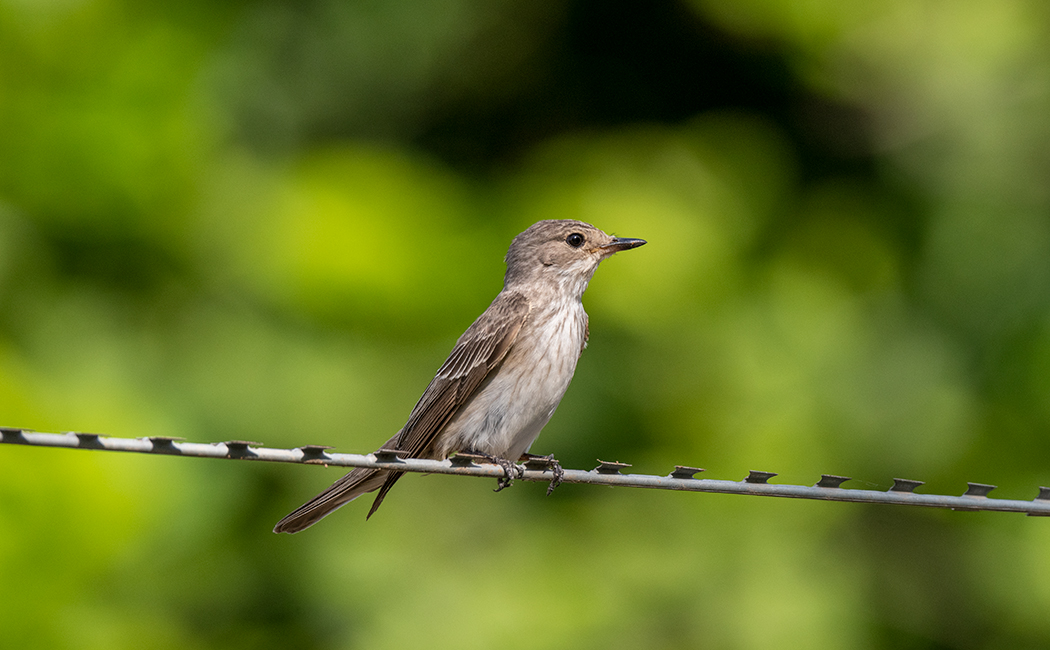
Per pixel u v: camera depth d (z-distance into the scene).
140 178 11.69
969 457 13.74
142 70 11.81
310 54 15.10
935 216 15.00
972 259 14.62
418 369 12.47
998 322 14.12
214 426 11.41
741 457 12.91
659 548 12.74
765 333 13.64
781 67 16.02
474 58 16.23
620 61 16.72
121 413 10.69
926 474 13.74
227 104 13.11
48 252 11.65
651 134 15.32
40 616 10.11
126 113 11.65
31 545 10.00
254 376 11.81
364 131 15.57
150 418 10.95
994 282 14.34
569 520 13.00
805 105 16.19
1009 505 6.29
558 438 12.94
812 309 14.01
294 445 11.73
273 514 11.78
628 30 16.64
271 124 14.52
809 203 15.66
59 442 4.93
